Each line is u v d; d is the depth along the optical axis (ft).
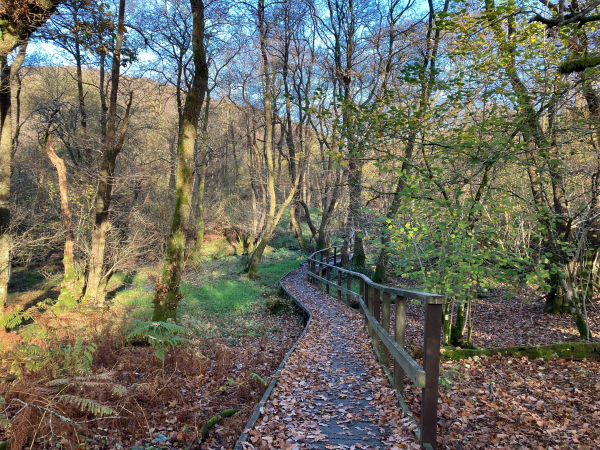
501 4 22.11
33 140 72.13
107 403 14.56
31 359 15.78
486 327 36.94
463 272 25.17
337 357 21.36
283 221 122.83
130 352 20.01
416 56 52.21
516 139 28.35
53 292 57.93
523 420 14.76
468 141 23.48
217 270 75.31
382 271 51.21
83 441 12.46
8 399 13.48
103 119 53.47
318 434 12.19
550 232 28.30
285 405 14.47
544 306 40.47
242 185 109.50
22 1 22.63
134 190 54.80
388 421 13.03
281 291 54.24
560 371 20.54
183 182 28.12
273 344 30.58
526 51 25.04
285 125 85.46
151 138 74.02
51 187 56.70
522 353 22.89
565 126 24.94
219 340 27.43
